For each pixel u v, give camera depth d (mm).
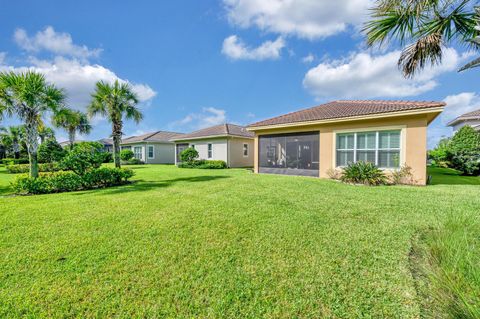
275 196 6621
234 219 4527
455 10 4762
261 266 2799
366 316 2004
